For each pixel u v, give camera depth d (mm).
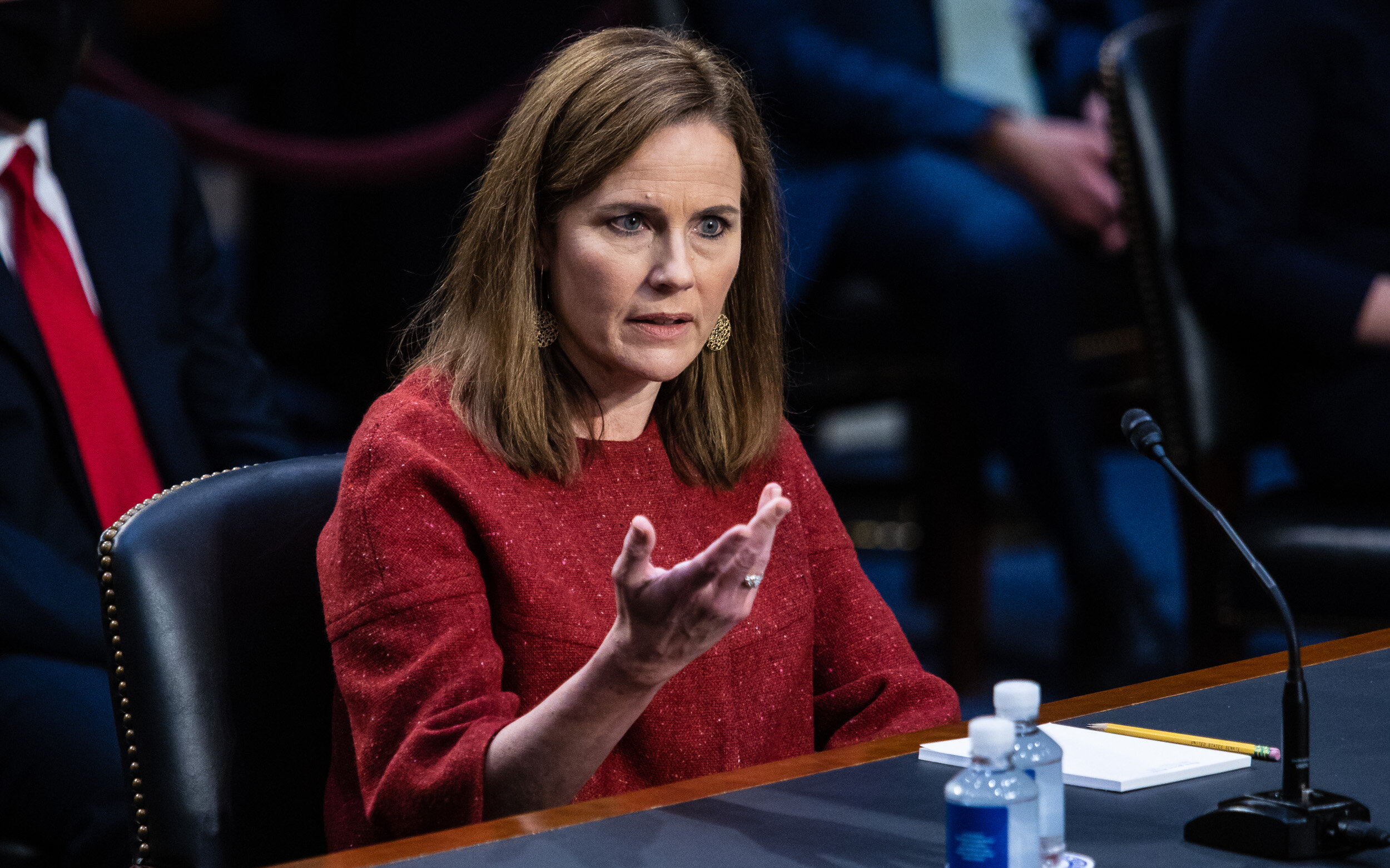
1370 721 4539
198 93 24406
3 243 7320
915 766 4211
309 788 5062
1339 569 9273
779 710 5328
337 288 14477
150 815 4820
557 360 5172
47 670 6699
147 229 7816
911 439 14906
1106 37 14445
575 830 3672
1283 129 9852
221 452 8141
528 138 4949
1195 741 4293
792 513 5613
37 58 7133
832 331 12547
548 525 4980
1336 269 9664
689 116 4879
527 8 13484
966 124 12172
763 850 3531
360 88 14148
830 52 12125
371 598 4641
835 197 12172
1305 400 9836
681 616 3832
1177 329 9969
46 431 7160
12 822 6422
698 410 5406
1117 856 3504
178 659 4844
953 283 11781
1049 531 12078
